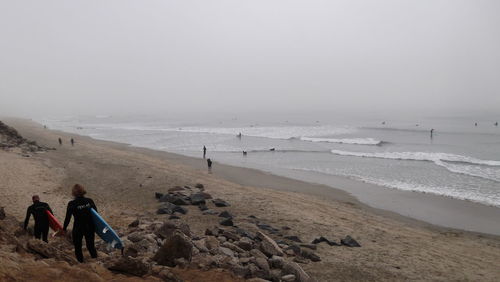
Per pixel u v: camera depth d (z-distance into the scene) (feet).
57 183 90.99
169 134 291.38
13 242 28.14
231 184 106.01
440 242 65.41
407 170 139.54
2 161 107.14
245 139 253.44
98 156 143.74
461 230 75.82
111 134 290.35
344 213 81.66
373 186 113.39
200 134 291.58
